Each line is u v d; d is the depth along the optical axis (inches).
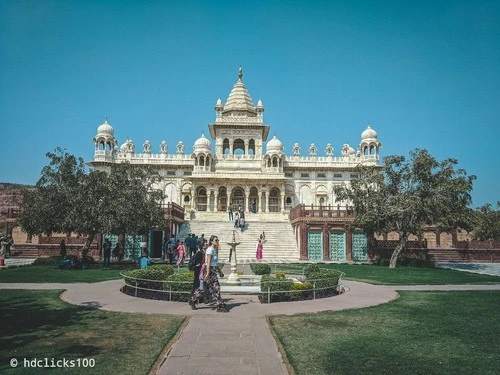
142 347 339.0
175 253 1330.0
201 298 521.0
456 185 1229.7
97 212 1104.2
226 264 1253.1
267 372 285.6
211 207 2458.2
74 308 502.9
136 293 602.9
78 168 1171.3
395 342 363.3
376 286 771.4
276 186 2495.1
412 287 761.0
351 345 351.6
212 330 396.8
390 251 1599.4
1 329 397.1
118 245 1391.5
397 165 1338.6
